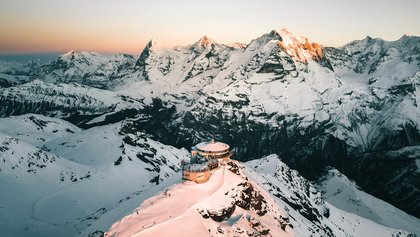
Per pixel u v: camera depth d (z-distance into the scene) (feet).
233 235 392.27
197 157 544.62
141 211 410.93
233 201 449.06
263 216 478.18
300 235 565.94
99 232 474.90
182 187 465.47
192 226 390.42
